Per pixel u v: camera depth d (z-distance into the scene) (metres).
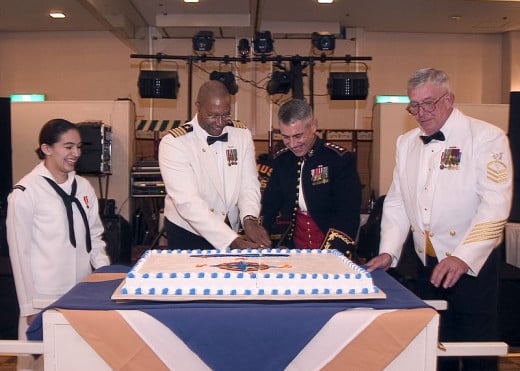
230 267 1.76
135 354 1.48
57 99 9.40
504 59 9.47
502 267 4.23
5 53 9.34
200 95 2.41
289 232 2.54
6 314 3.79
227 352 1.46
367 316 1.49
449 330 2.25
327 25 8.82
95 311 1.48
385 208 2.41
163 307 1.48
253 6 7.18
